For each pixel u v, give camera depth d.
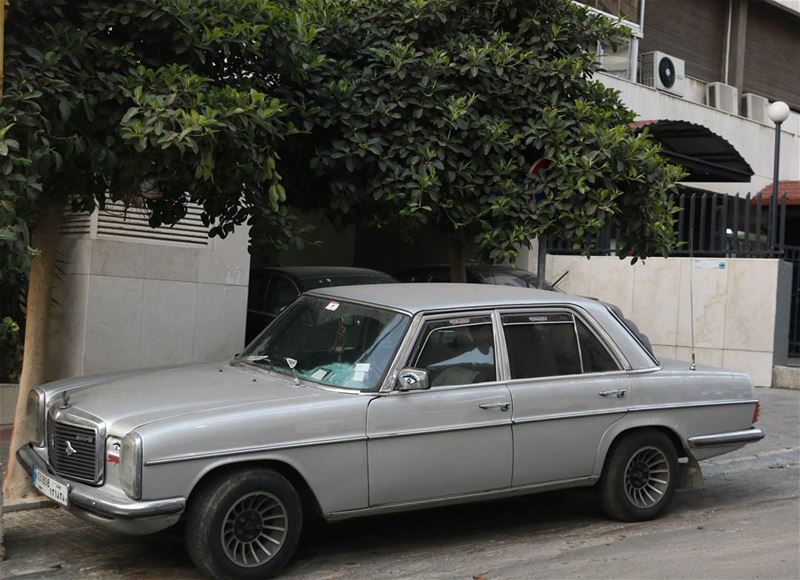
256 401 5.86
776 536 6.92
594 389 6.88
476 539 6.83
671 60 19.61
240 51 7.07
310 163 7.48
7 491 7.33
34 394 6.48
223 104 6.41
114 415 5.68
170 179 6.94
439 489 6.29
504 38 7.96
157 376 6.54
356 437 5.95
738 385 7.57
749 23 22.36
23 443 7.30
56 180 6.88
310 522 7.20
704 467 9.40
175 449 5.43
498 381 6.55
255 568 5.68
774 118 15.34
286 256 17.38
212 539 5.54
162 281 11.06
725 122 20.58
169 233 11.09
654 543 6.71
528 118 7.98
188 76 6.38
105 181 7.00
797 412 12.65
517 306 6.78
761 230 16.64
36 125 5.92
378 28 8.18
